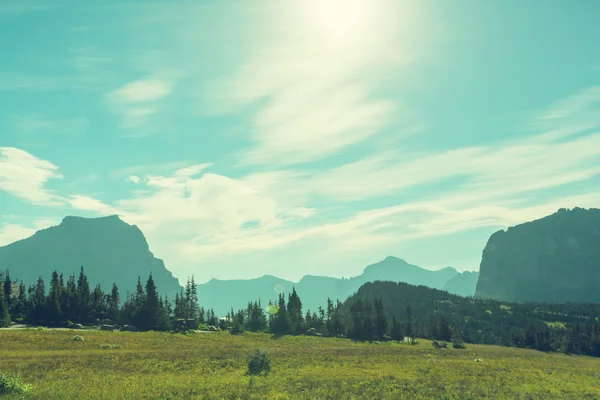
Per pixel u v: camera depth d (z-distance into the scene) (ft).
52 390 100.94
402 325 590.55
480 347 419.95
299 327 534.37
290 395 101.45
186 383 116.67
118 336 298.76
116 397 94.48
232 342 332.80
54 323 436.35
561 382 149.38
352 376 137.80
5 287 508.53
